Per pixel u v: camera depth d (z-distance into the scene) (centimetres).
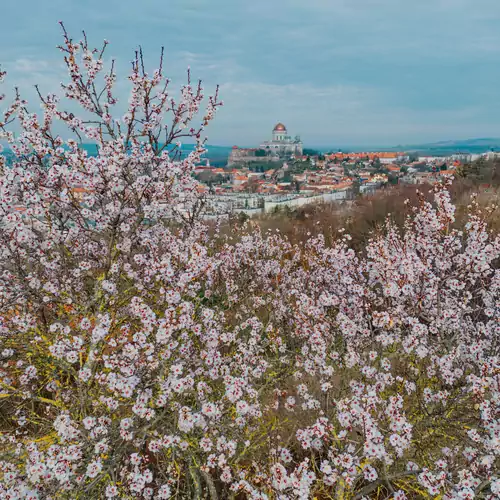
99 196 657
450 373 524
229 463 530
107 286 563
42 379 722
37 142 595
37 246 661
